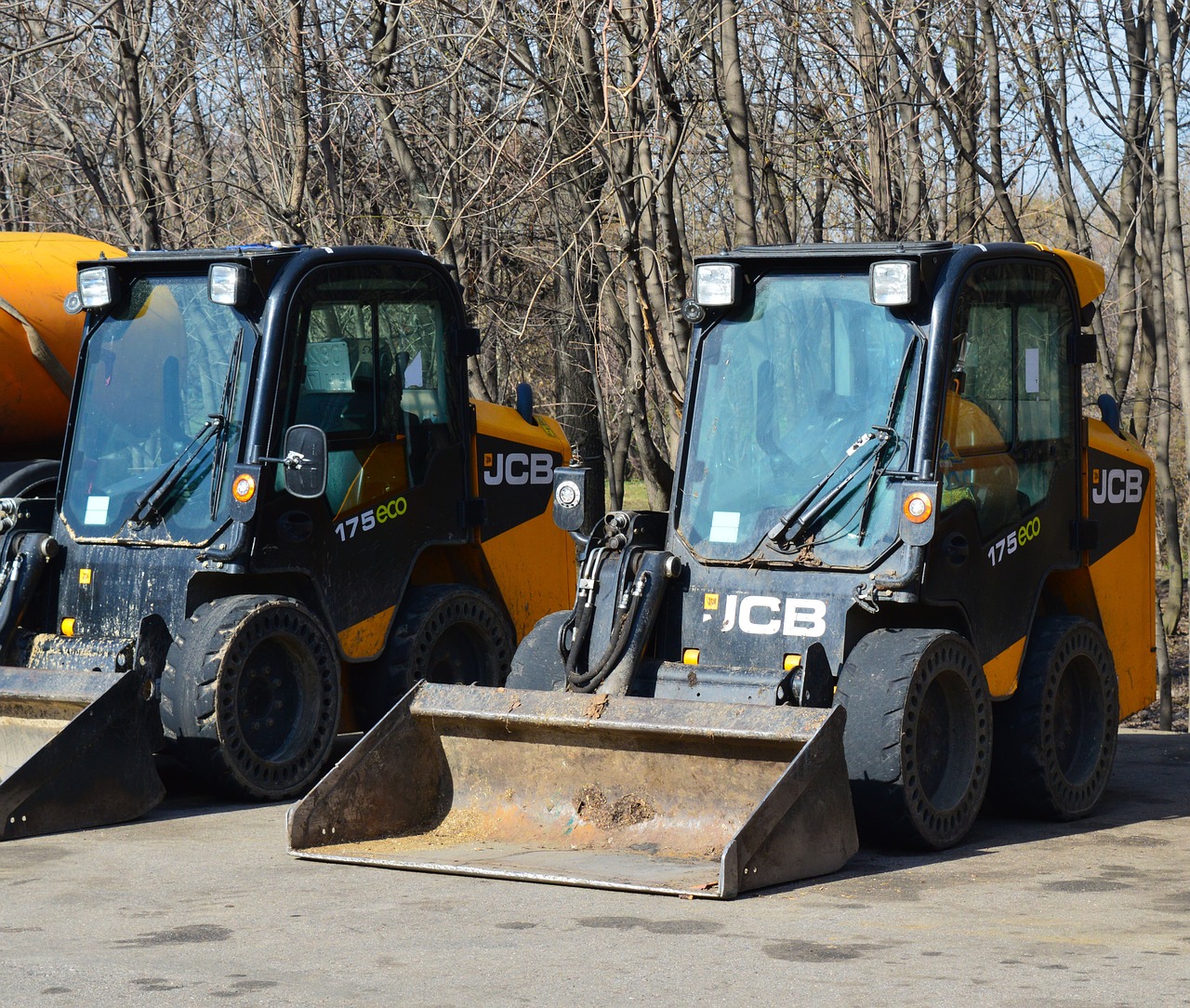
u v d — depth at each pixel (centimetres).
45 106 1458
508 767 659
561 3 1052
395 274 858
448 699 656
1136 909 552
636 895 570
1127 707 790
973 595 684
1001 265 709
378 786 655
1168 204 1216
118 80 1484
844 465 668
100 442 815
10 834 672
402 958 493
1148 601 809
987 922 534
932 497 635
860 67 1164
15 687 730
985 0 1293
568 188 1298
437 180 1335
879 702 631
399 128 1337
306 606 792
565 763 648
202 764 744
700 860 608
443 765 672
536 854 624
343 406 824
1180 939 511
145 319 819
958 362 681
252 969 482
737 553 672
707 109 1224
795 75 1253
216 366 796
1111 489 782
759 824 569
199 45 1427
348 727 845
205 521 777
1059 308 754
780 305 692
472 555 902
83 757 694
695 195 1336
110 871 613
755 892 571
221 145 1546
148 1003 450
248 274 785
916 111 1224
